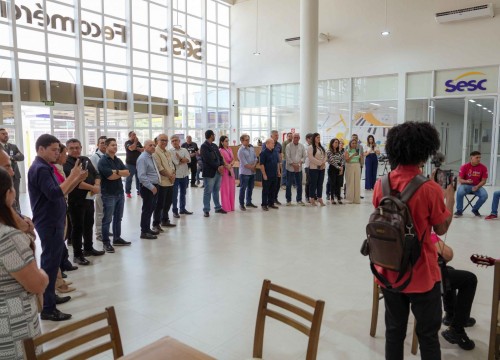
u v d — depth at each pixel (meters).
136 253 4.52
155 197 5.25
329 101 12.27
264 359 2.37
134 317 2.93
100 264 4.13
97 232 5.02
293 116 13.19
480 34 9.61
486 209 7.00
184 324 2.82
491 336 2.11
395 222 1.64
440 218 1.69
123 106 11.71
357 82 11.68
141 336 2.65
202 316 2.94
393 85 11.08
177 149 6.56
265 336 2.64
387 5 10.88
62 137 10.18
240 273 3.85
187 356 1.39
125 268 4.00
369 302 3.18
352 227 5.77
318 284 3.56
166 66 12.88
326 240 5.06
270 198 7.35
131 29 11.61
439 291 1.74
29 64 9.32
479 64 9.68
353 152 7.82
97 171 4.45
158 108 12.73
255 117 14.23
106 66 11.10
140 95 12.11
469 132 10.11
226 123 14.80
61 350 1.46
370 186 9.61
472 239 5.01
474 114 10.00
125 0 11.50
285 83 13.26
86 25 10.53
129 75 11.71
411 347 2.50
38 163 2.79
